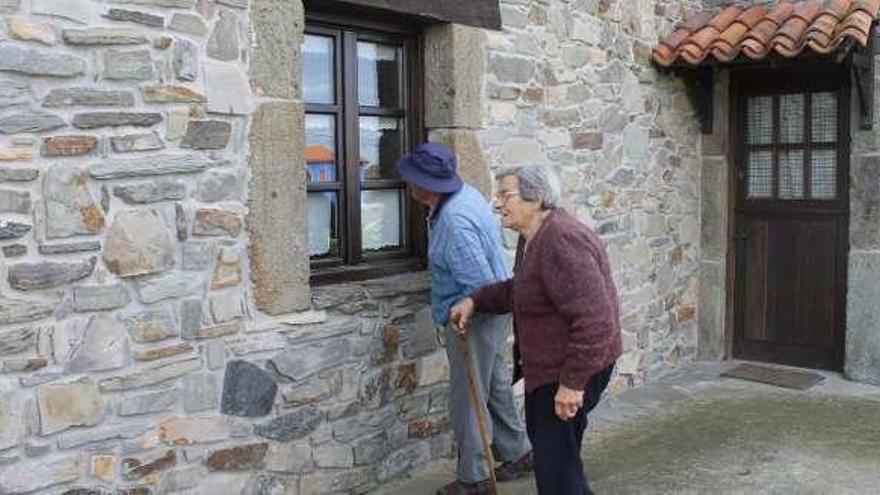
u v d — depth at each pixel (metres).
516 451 3.70
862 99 4.99
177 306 2.92
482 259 3.25
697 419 4.55
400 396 3.74
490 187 4.10
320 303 3.36
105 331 2.74
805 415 4.59
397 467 3.75
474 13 3.97
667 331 5.54
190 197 2.94
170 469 2.93
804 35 4.82
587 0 4.70
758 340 5.72
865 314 5.17
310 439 3.37
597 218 4.86
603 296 2.74
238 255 3.09
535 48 4.36
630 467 3.88
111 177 2.73
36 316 2.58
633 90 5.12
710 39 5.20
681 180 5.60
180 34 2.88
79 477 2.70
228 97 3.02
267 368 3.19
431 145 3.33
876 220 5.10
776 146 5.55
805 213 5.47
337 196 3.66
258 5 3.09
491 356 3.40
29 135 2.55
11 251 2.52
